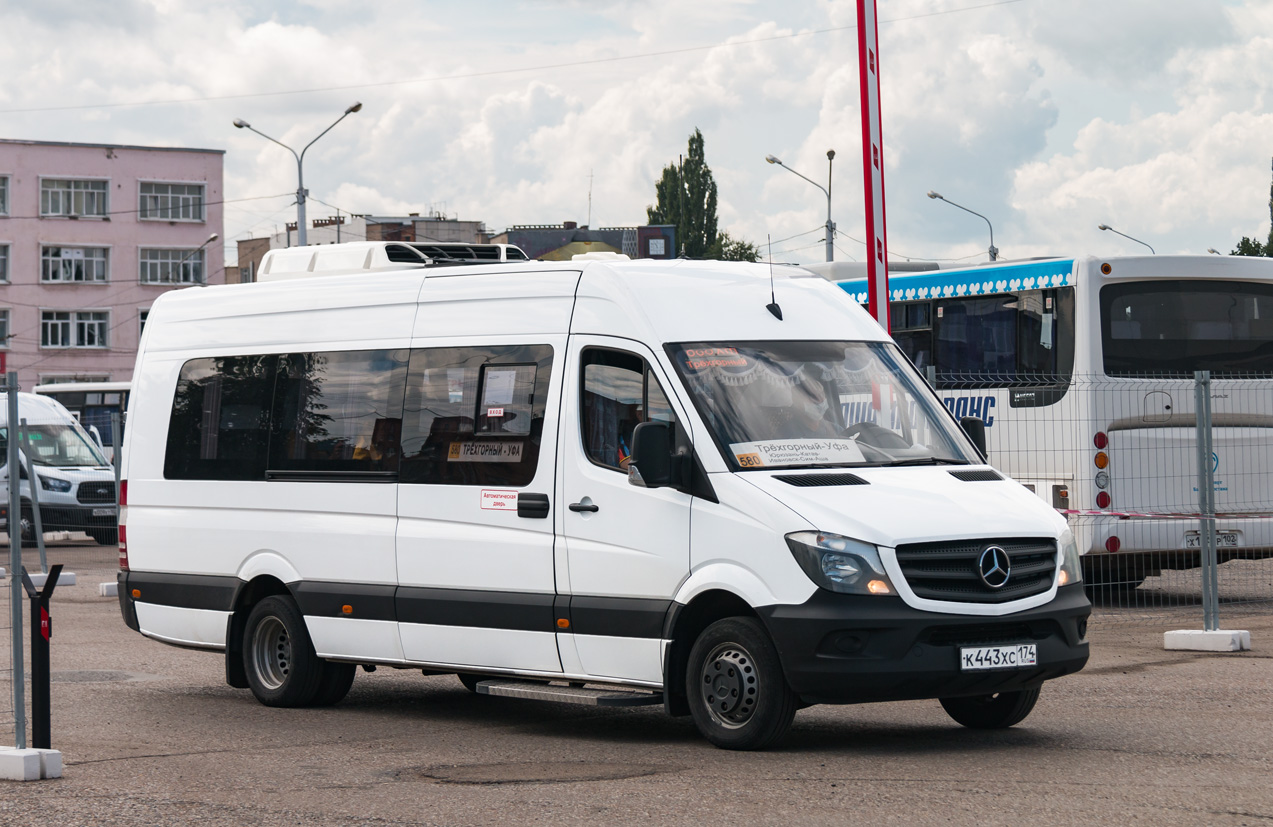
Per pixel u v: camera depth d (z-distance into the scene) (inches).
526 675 380.2
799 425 362.6
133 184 3297.2
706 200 3740.2
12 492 498.3
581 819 279.9
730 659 343.3
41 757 326.0
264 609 441.4
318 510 428.5
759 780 311.6
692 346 366.3
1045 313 689.0
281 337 451.2
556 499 374.6
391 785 317.4
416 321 418.9
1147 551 661.3
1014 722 372.2
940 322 739.4
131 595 475.8
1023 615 336.8
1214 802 286.7
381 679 505.0
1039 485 683.4
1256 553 684.1
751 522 338.6
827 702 330.6
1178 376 676.1
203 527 457.4
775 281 395.5
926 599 329.7
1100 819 273.1
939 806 285.1
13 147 3193.9
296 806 296.8
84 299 3262.8
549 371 383.6
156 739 383.2
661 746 360.5
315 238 3831.2
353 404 427.5
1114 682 448.5
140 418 482.9
